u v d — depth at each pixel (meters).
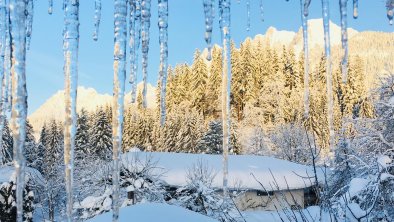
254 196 26.56
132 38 4.04
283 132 47.62
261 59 75.44
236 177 27.09
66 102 3.05
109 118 69.31
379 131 15.18
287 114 57.50
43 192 29.44
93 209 18.33
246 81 69.19
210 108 75.50
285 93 62.91
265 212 20.02
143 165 21.30
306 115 4.77
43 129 62.91
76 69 3.11
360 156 14.68
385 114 15.75
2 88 3.68
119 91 3.14
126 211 7.09
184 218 7.07
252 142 52.53
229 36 3.95
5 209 20.31
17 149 2.73
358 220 5.64
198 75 77.50
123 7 3.19
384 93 16.97
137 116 74.19
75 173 27.81
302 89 60.97
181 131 66.00
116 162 3.11
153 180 21.23
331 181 14.70
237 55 70.81
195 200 19.47
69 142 3.04
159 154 31.02
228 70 3.94
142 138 73.25
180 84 81.69
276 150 48.34
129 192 19.88
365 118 16.14
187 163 29.38
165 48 4.02
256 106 66.25
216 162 30.59
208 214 18.73
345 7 3.43
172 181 26.64
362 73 52.00
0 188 20.31
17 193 2.72
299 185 27.11
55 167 33.62
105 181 19.98
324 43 3.74
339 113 39.53
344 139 16.31
